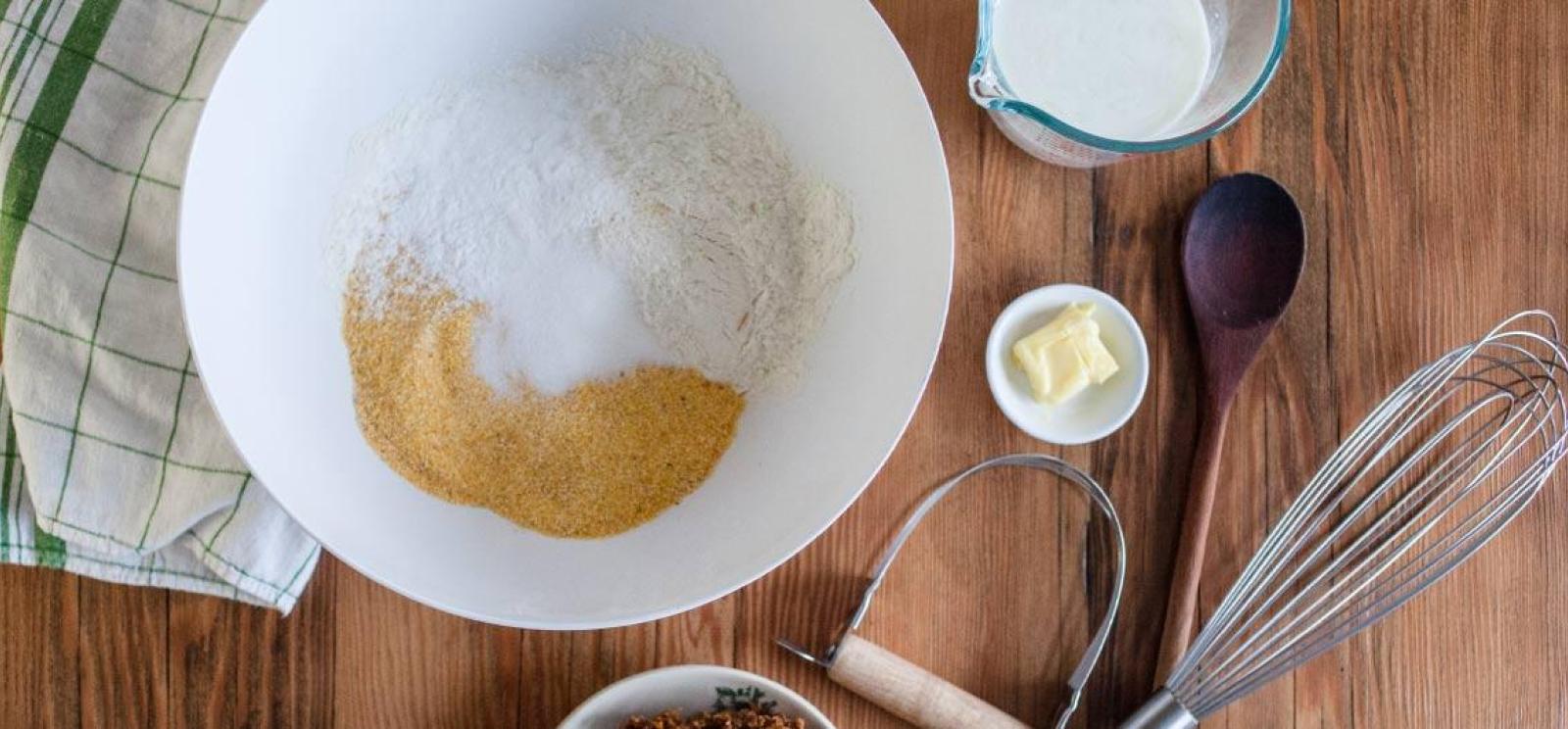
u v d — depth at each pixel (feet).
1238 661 2.62
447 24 2.46
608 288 2.55
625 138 2.57
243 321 2.35
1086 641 2.57
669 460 2.51
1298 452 2.61
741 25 2.48
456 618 2.52
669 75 2.56
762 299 2.54
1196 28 2.48
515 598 2.38
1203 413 2.58
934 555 2.57
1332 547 2.64
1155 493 2.59
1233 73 2.49
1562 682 2.64
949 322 2.57
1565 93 2.64
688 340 2.55
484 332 2.53
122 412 2.47
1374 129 2.63
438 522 2.44
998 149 2.58
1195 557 2.54
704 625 2.55
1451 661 2.63
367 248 2.51
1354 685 2.62
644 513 2.49
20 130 2.47
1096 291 2.54
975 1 2.57
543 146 2.56
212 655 2.51
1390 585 2.63
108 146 2.49
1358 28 2.64
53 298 2.46
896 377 2.38
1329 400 2.62
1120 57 2.48
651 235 2.56
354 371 2.49
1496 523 2.64
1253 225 2.57
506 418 2.52
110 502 2.46
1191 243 2.57
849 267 2.49
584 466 2.51
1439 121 2.64
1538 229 2.65
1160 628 2.58
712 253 2.56
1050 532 2.58
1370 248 2.63
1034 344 2.50
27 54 2.48
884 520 2.56
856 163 2.47
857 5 2.35
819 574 2.55
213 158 2.29
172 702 2.51
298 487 2.33
